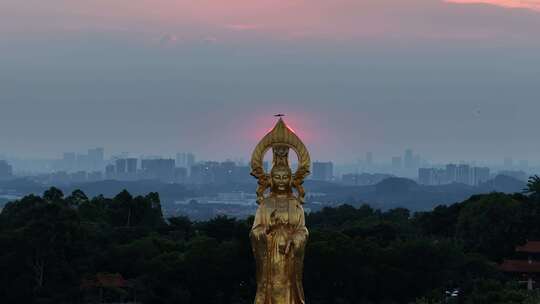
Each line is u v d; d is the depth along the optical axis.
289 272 103.69
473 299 198.75
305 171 104.75
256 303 103.94
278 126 105.38
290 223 104.06
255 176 105.50
